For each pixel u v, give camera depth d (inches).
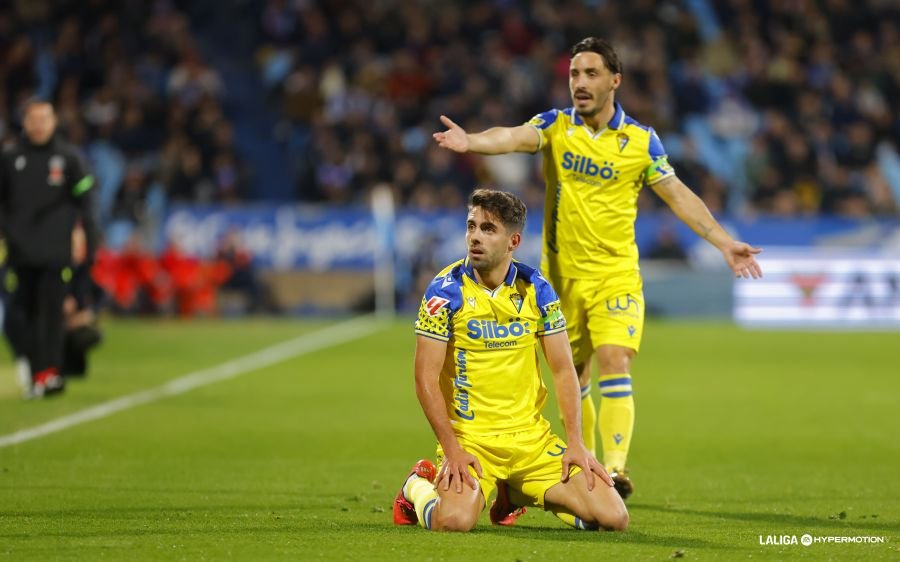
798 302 3102.9
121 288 3061.0
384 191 3211.1
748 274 1061.8
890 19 4077.3
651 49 3801.7
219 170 3348.9
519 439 888.9
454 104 3590.1
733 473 1225.4
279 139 3752.5
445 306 876.6
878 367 2245.3
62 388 1697.8
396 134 3449.8
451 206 3348.9
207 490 1066.1
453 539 828.6
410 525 891.4
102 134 3440.0
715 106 3804.1
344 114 3602.4
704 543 837.8
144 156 3432.6
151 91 3538.4
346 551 784.3
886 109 3858.3
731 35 3988.7
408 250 3184.1
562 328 897.5
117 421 1504.7
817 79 3855.8
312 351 2402.8
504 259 882.8
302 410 1649.9
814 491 1113.4
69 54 3619.6
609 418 1066.7
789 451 1370.6
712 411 1697.8
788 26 4033.0
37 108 1638.8
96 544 801.6
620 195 1085.1
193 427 1477.6
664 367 2223.2
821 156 3545.8
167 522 893.2
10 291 1782.7
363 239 3179.1
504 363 888.3
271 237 3159.5
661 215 3193.9
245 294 3134.8
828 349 2546.8
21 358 1812.3
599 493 874.8
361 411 1648.6
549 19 3914.9
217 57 4005.9
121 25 3779.5
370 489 1091.9
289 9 3949.3
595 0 4104.3
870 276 3097.9
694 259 3169.3
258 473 1176.8
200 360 2240.4
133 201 3149.6
